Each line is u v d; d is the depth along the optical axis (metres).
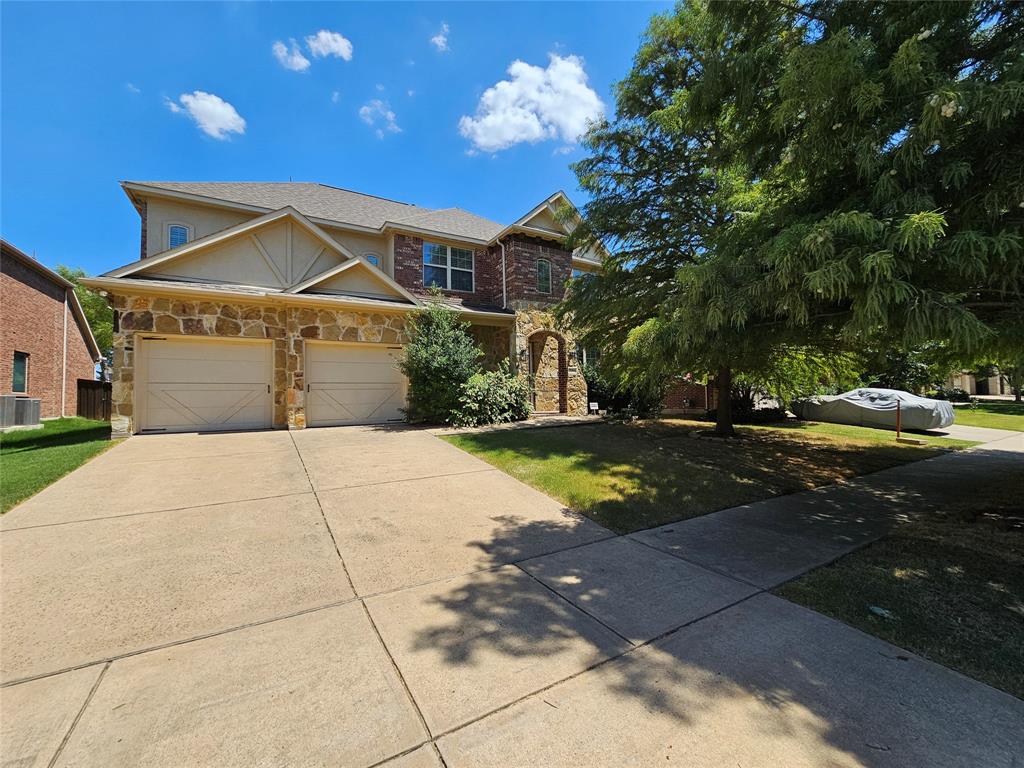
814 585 3.45
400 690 2.24
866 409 13.54
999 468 7.91
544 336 14.70
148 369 9.64
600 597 3.26
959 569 3.71
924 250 2.55
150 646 2.58
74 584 3.26
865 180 3.09
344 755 1.83
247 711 2.08
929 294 2.59
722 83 3.71
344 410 11.13
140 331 9.38
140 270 9.67
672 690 2.25
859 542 4.39
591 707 2.13
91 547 3.88
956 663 2.47
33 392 15.38
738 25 3.59
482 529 4.62
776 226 3.56
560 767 1.78
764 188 5.87
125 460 7.00
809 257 2.80
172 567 3.57
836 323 3.79
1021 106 2.28
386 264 14.42
